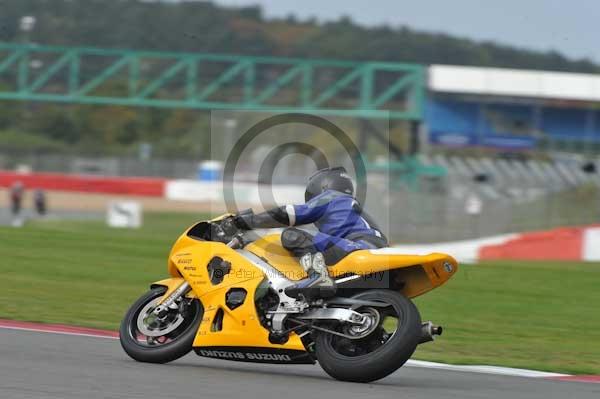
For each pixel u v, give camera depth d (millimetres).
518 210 80625
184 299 22047
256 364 22906
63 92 143125
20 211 107500
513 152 126375
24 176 118812
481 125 128500
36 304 34062
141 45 152125
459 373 22359
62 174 134500
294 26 170000
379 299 19797
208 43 154375
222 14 160750
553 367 24578
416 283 20578
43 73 143750
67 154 153500
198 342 21078
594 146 130500
